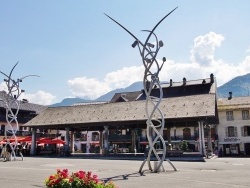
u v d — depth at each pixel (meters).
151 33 18.33
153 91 70.94
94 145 70.81
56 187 6.97
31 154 43.72
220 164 23.86
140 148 59.03
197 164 23.89
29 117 66.69
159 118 35.53
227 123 56.28
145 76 18.62
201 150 34.00
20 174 16.48
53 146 57.50
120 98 72.00
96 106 44.44
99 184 7.00
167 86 70.50
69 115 44.16
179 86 68.94
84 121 40.91
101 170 18.89
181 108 36.44
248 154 54.31
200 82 68.94
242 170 18.33
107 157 36.56
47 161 29.66
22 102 66.19
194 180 13.27
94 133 71.44
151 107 39.09
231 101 59.88
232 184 11.90
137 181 13.09
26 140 43.62
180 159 30.48
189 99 38.12
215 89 65.00
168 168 19.80
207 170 18.38
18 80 31.84
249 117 54.97
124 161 29.25
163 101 39.69
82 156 39.56
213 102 35.91
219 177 14.41
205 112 34.00
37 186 11.72
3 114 60.50
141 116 37.47
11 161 29.69
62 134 71.38
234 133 55.59
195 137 58.56
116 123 38.97
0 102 58.88
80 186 6.92
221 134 56.41
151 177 14.61
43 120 44.84
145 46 18.48
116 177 14.77
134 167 21.38
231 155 54.31
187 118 34.31
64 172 7.25
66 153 42.03
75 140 72.69
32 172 17.69
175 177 14.52
